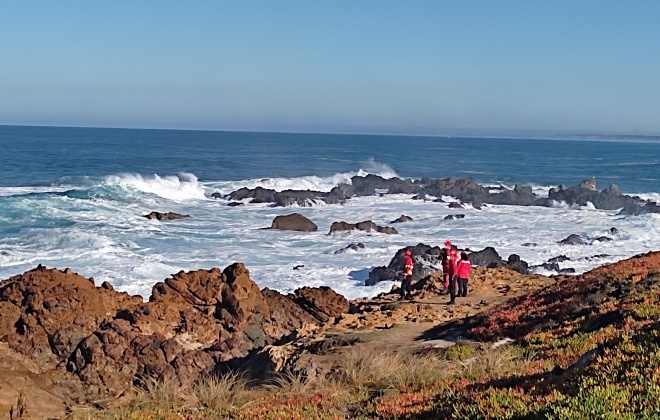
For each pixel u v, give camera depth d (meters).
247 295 20.50
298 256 39.50
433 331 17.92
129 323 18.77
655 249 44.53
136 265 33.81
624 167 135.88
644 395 7.29
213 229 47.81
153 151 136.00
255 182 80.69
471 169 124.12
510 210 65.38
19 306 18.47
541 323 15.59
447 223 55.00
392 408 9.41
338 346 16.36
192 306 20.22
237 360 18.70
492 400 8.15
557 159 164.50
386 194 76.50
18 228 42.62
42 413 14.02
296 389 12.01
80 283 19.44
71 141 164.00
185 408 11.30
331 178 86.81
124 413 11.09
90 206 53.31
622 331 12.34
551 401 7.49
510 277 27.62
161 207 57.88
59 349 17.91
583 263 40.12
